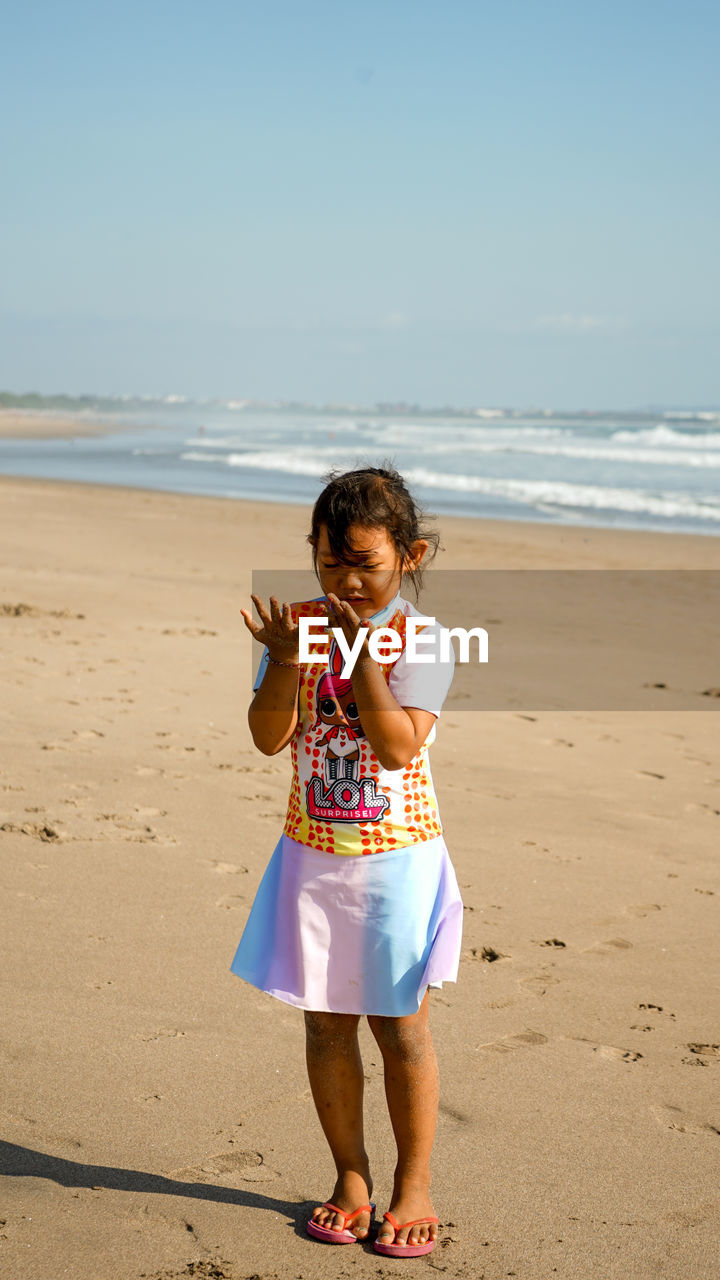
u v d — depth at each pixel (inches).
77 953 142.0
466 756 244.5
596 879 177.6
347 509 90.0
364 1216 93.0
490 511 832.9
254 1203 96.0
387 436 2439.7
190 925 151.9
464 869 179.3
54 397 7755.9
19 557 522.6
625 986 141.9
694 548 631.2
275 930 94.5
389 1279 86.9
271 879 96.3
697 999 139.2
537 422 4242.1
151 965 139.7
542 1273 88.1
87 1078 113.8
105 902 157.9
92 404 7593.5
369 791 91.4
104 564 516.4
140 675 297.3
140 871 169.5
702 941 156.4
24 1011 127.0
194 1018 127.4
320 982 91.9
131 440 2315.5
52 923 150.4
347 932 91.4
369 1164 102.3
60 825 186.2
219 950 144.9
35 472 1272.1
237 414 6663.4
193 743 237.8
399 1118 93.2
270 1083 114.5
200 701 272.8
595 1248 91.4
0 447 1978.3
